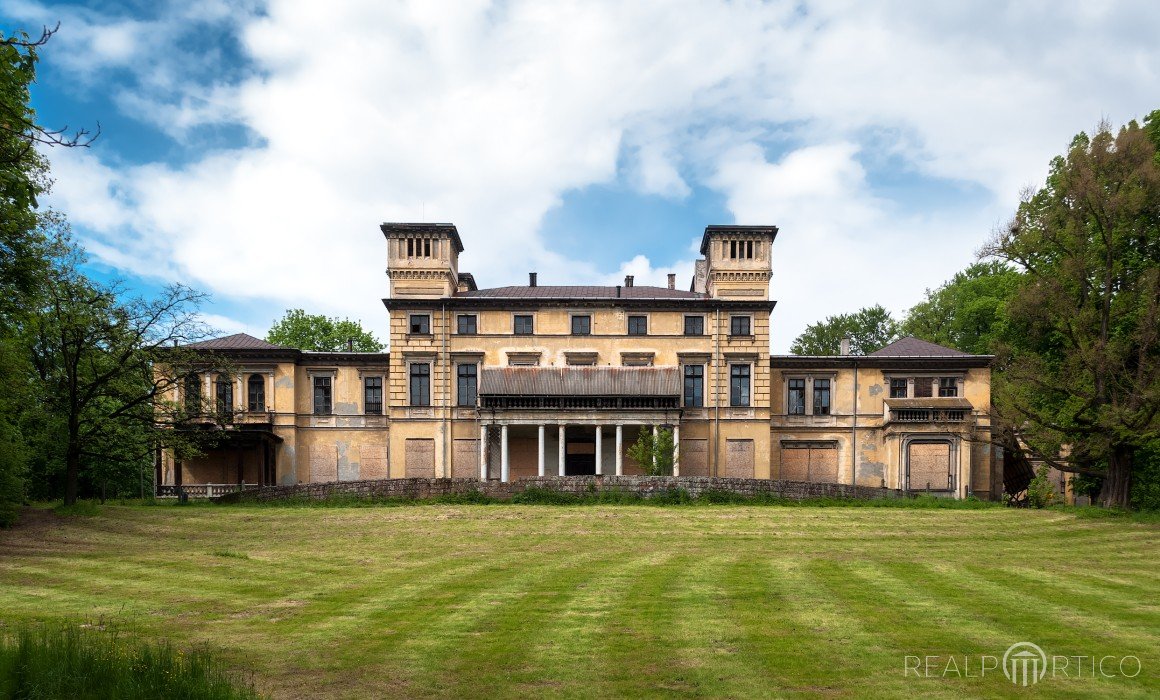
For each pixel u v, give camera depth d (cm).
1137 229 3550
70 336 3256
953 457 4647
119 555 2161
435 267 5062
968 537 2753
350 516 3275
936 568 2020
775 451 5119
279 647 1216
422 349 5009
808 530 2909
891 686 1030
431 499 3769
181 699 952
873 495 3919
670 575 1898
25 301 2475
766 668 1107
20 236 2352
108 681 969
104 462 4534
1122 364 3403
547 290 5519
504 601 1571
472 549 2423
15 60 1148
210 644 1228
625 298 4994
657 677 1070
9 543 2319
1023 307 3681
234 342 5072
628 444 5034
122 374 3481
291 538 2667
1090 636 1277
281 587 1727
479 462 4966
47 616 1389
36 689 940
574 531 2858
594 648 1210
